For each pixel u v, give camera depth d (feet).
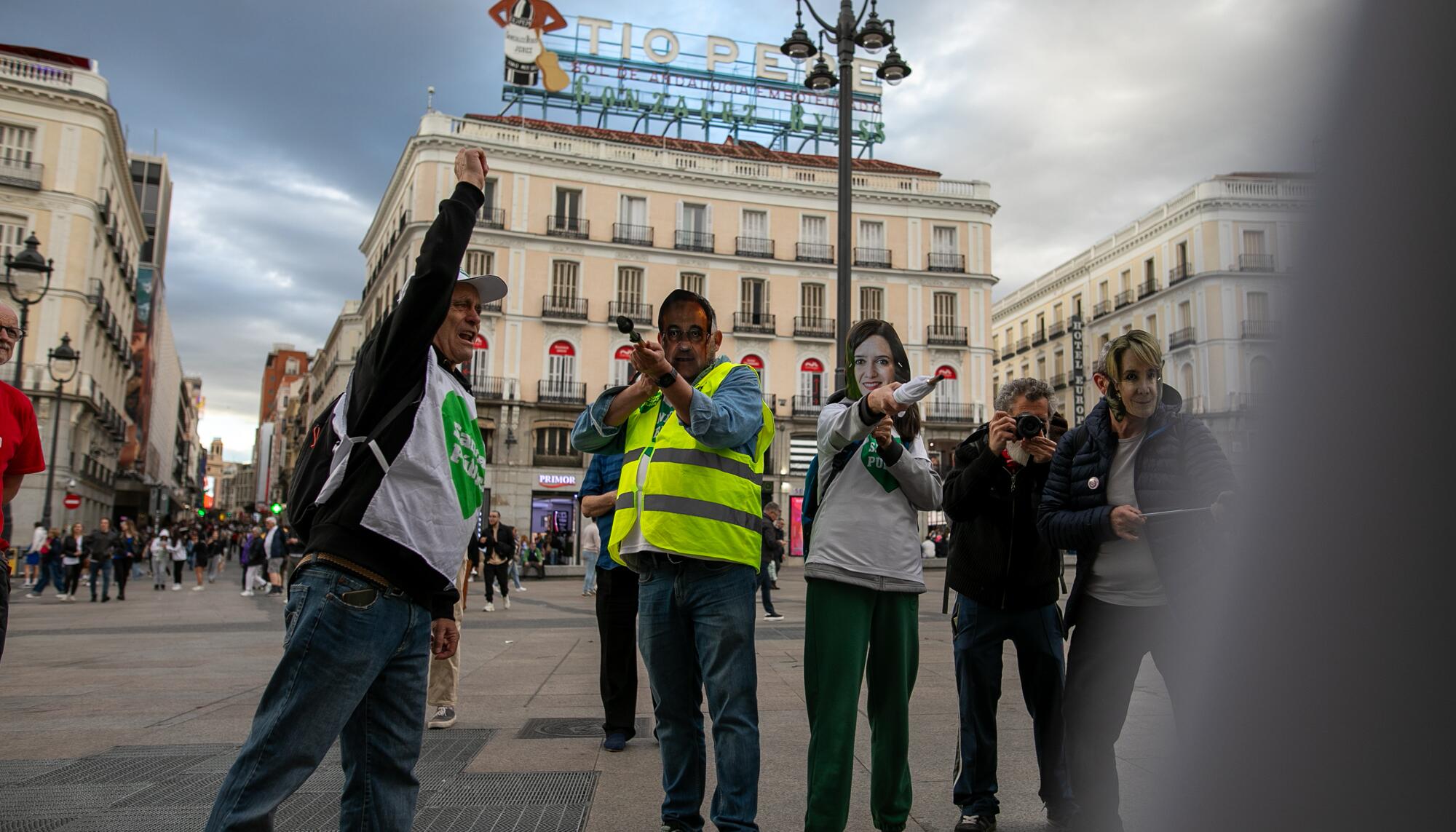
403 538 7.45
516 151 116.67
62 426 103.40
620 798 11.70
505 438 112.98
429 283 7.47
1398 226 2.13
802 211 127.24
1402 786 2.19
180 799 11.53
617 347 119.03
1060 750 10.76
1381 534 2.20
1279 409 2.41
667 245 122.42
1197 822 2.74
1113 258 141.79
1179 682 2.99
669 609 10.07
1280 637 2.47
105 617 44.47
